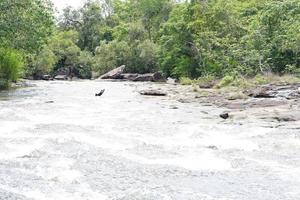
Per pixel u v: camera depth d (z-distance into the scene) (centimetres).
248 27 3872
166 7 6612
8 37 2772
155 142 1213
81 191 799
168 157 1052
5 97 2422
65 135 1268
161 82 4434
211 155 1072
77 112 1784
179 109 1917
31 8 2820
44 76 5525
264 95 2280
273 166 977
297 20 3400
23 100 2228
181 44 4350
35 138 1223
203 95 2506
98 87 3459
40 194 783
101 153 1075
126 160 1017
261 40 3494
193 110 1880
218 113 1770
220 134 1313
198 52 4091
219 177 895
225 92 2597
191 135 1305
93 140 1223
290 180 874
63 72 6175
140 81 4872
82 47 7994
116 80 5072
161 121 1559
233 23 4009
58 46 6438
